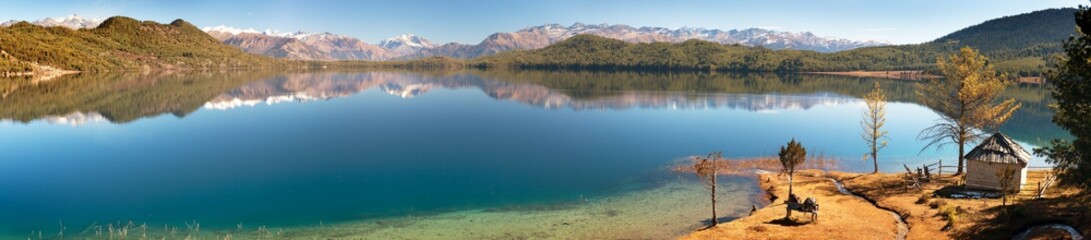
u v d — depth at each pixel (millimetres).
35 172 65625
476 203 52781
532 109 152125
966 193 48938
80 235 41969
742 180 63312
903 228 40656
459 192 57312
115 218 46969
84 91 199125
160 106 151500
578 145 89875
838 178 62406
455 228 44000
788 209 43000
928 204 45469
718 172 67875
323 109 149625
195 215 48000
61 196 54406
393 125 115188
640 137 99312
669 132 105875
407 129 108938
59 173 65062
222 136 97562
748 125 117500
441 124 117688
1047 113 141625
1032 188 48625
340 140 94062
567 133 104188
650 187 59844
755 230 40156
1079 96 34750
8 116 124750
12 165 70188
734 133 104875
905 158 80188
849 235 38531
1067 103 35500
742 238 38531
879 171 70375
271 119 125062
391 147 86750
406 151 83000
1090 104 34125
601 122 122375
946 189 51062
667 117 132375
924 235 37500
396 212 49375
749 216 45219
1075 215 34906
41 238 41250
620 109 152250
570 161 75500
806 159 78625
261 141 92125
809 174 65312
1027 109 151250
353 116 132750
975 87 57125
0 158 75125
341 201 53312
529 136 99938
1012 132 110062
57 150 81250
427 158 77188
